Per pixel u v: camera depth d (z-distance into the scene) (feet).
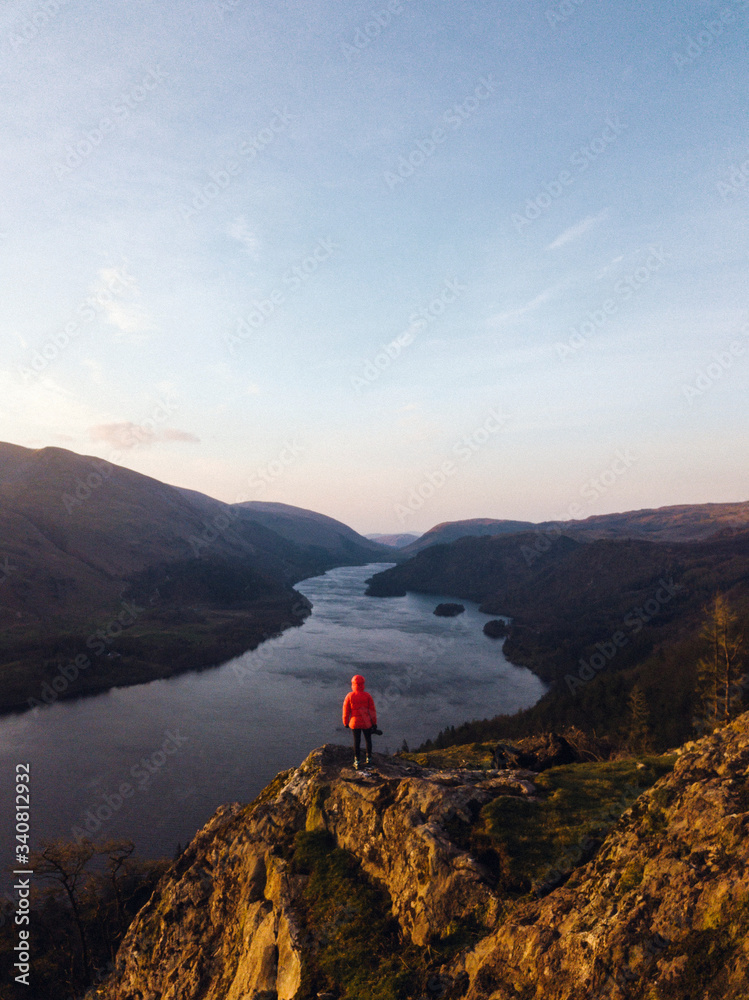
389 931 36.35
